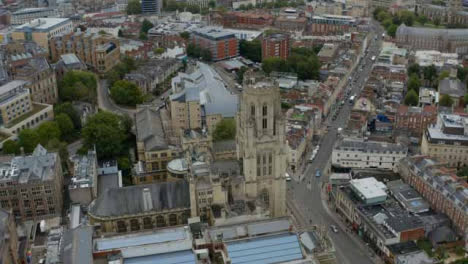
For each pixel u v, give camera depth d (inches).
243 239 7795.3
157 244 7716.5
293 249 7662.4
